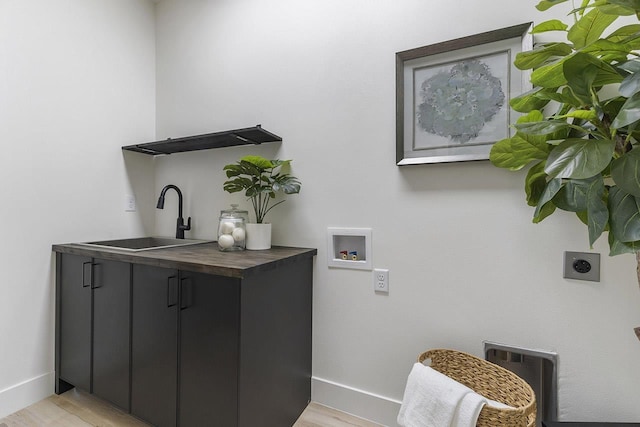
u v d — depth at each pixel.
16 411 1.61
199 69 2.12
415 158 1.44
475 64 1.34
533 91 0.97
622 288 1.13
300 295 1.58
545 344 1.24
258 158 1.55
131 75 2.16
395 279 1.50
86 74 1.91
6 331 1.59
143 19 2.25
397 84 1.47
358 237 1.61
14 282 1.62
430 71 1.42
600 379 1.16
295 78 1.76
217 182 2.04
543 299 1.24
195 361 1.29
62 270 1.75
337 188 1.63
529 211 1.26
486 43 1.32
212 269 1.22
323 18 1.68
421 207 1.44
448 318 1.39
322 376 1.66
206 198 2.09
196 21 2.13
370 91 1.55
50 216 1.75
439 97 1.40
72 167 1.85
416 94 1.44
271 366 1.36
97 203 1.97
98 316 1.60
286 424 1.47
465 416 1.00
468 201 1.36
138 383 1.46
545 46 0.94
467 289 1.36
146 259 1.41
